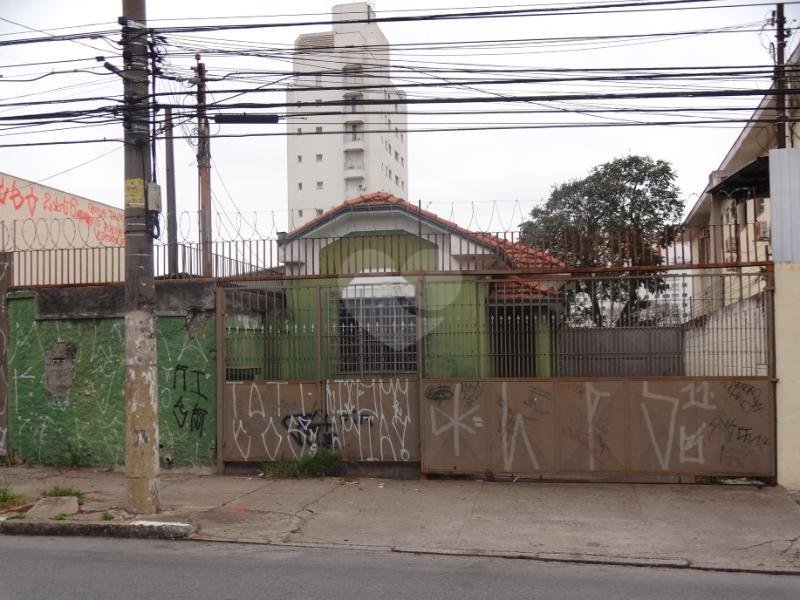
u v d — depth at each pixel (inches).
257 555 314.5
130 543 336.8
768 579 288.4
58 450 503.2
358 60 2126.0
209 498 412.8
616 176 951.0
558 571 295.6
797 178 434.0
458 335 465.4
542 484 445.7
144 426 374.0
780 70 463.8
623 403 442.0
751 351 440.8
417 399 464.4
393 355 474.0
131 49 383.2
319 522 368.5
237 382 481.1
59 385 505.0
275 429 476.4
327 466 467.8
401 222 560.7
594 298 459.2
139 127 379.2
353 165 2886.3
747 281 493.0
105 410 497.0
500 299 464.4
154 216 381.1
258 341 489.4
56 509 376.2
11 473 486.0
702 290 494.0
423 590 263.9
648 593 265.3
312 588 264.1
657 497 414.0
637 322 454.0
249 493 426.0
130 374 373.7
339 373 479.2
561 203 962.7
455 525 363.6
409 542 336.5
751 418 432.1
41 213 776.3
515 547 328.5
